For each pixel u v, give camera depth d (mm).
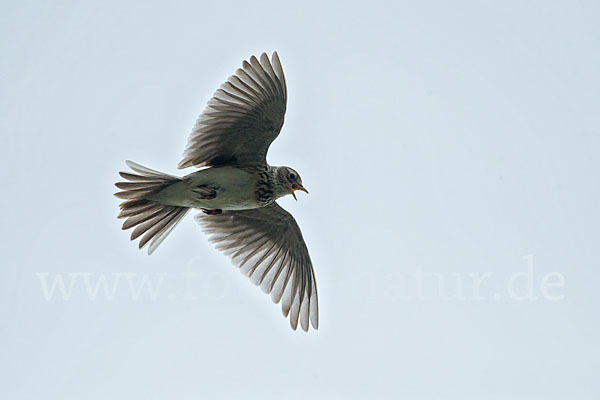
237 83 12133
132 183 12062
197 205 12430
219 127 12383
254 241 14398
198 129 12344
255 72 12125
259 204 12742
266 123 12438
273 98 12266
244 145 12602
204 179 12281
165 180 12094
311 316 14484
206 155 12602
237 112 12312
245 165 12703
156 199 12258
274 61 12172
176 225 12594
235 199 12523
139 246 12312
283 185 12812
